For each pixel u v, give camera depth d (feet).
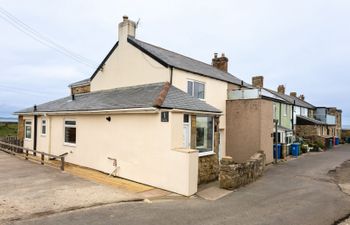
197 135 35.91
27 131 58.08
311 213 22.99
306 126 100.17
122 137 35.27
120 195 26.09
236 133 54.44
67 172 36.68
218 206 24.36
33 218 18.56
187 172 27.68
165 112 30.25
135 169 33.27
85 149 41.42
